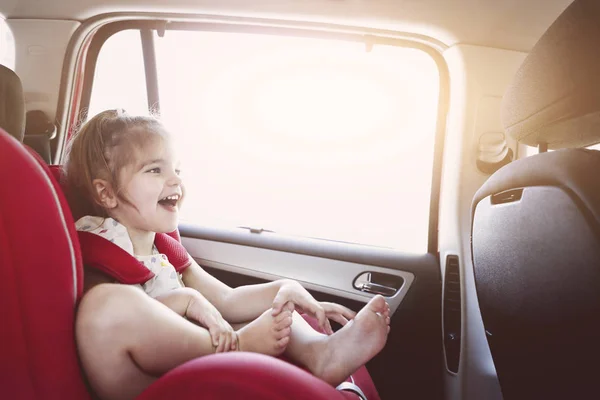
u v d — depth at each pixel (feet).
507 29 5.18
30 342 2.33
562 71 2.49
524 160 2.57
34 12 6.91
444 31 5.42
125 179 3.40
